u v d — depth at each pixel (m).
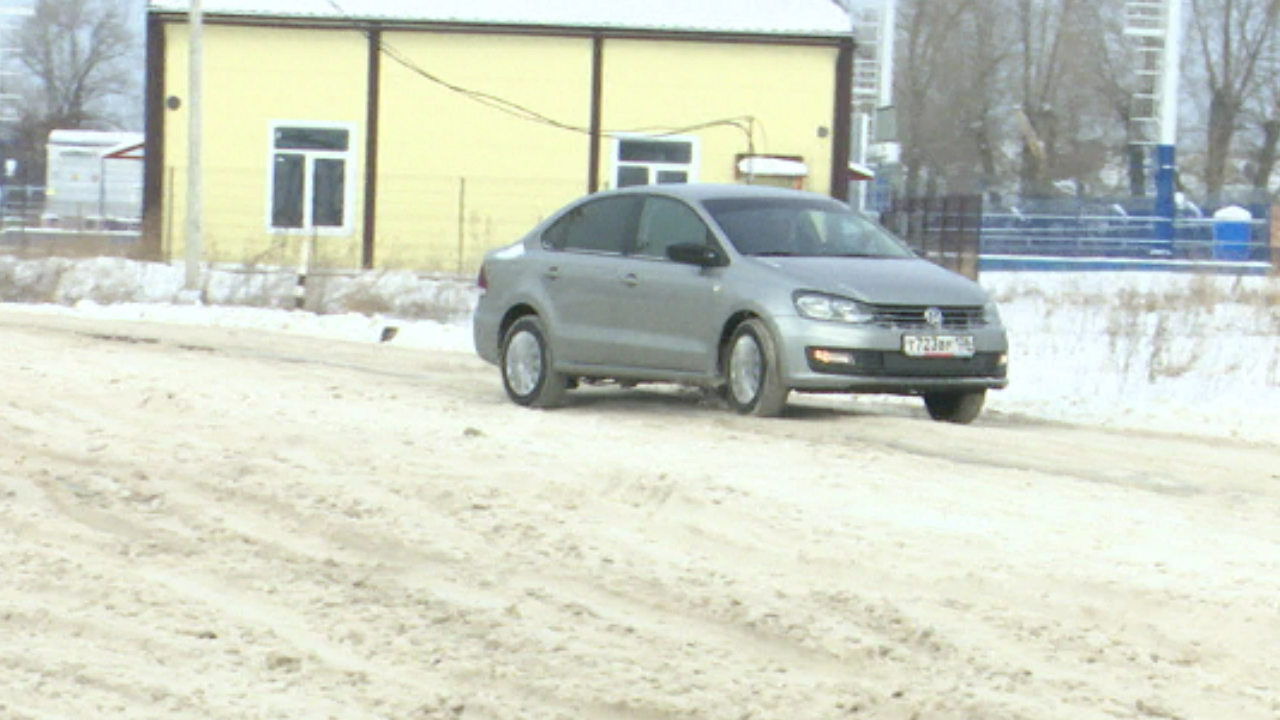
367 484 16.30
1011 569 13.20
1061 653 11.26
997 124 126.88
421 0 67.44
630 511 15.30
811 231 22.80
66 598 12.65
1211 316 46.09
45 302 49.41
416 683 10.76
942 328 21.55
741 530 14.55
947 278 22.22
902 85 128.50
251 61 66.44
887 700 10.36
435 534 14.43
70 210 91.12
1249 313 47.22
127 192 92.12
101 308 42.84
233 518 15.11
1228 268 81.00
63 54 144.12
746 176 66.75
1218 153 130.12
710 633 11.75
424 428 19.78
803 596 12.57
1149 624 11.85
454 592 12.76
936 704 10.26
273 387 23.77
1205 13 131.12
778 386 21.27
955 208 58.88
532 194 67.12
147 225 63.59
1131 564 13.41
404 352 32.34
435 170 66.94
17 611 12.26
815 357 21.08
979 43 126.69
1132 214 91.50
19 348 28.53
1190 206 97.25
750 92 66.88
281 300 49.00
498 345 24.08
